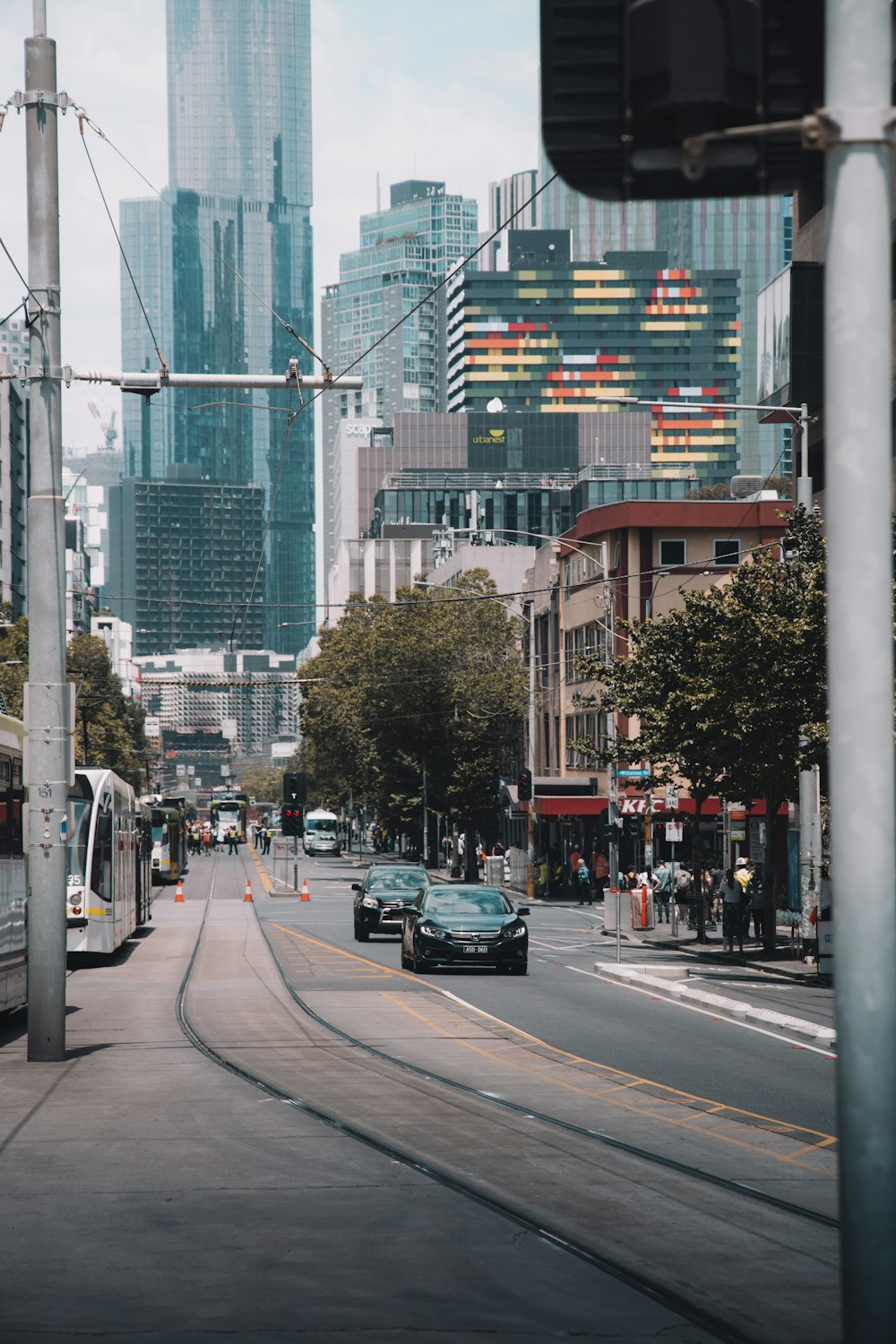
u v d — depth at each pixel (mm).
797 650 34219
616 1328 7898
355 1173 12117
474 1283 8812
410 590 90188
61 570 19000
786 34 5895
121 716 105062
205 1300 8406
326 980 30828
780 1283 8844
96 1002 26750
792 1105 15844
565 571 81250
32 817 19000
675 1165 12508
